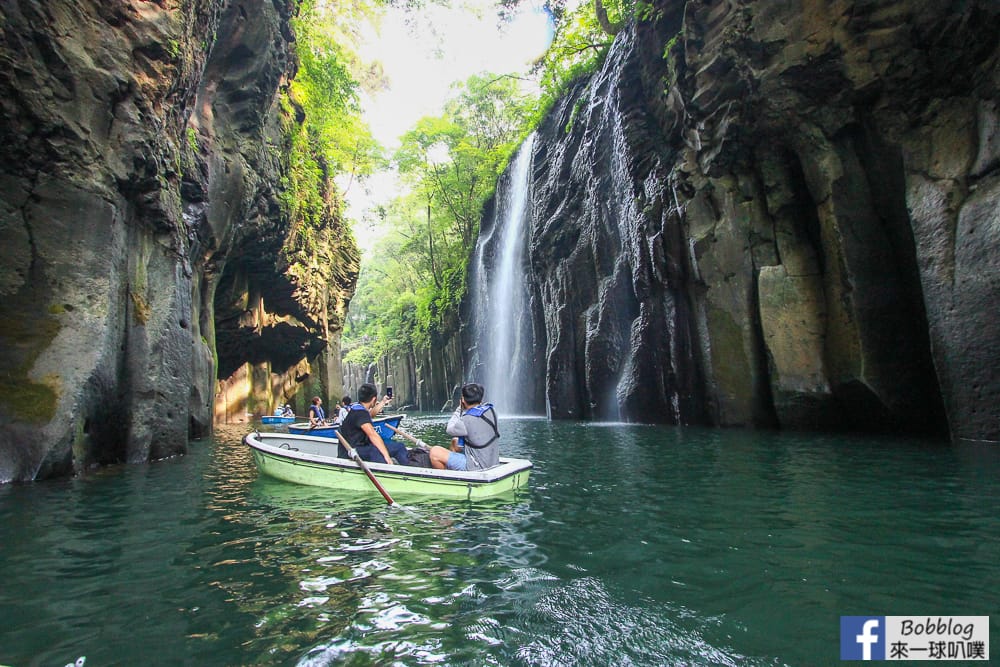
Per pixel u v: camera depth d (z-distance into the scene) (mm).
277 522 4742
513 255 27484
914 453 7422
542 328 23281
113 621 2801
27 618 2838
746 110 11758
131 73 7977
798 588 3068
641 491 5781
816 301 11281
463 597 3055
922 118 9328
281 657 2428
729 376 12570
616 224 17984
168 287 9219
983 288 7879
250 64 13961
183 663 2381
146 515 5016
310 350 26859
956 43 8625
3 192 6793
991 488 5219
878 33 9609
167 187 9266
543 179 24406
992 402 7793
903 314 10039
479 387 6184
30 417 6801
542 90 26781
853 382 10266
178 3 8781
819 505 4859
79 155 7309
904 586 3045
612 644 2508
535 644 2520
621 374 16906
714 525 4367
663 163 15367
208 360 13438
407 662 2377
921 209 9000
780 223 11984
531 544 4008
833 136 10680
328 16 23250
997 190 7848
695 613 2807
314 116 22547
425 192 39906
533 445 10578
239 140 14305
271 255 18984
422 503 5395
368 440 6207
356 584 3273
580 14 22656
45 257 7070
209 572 3502
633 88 16453
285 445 7953
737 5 11398
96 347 7359
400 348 49656
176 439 9461
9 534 4379
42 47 6891
